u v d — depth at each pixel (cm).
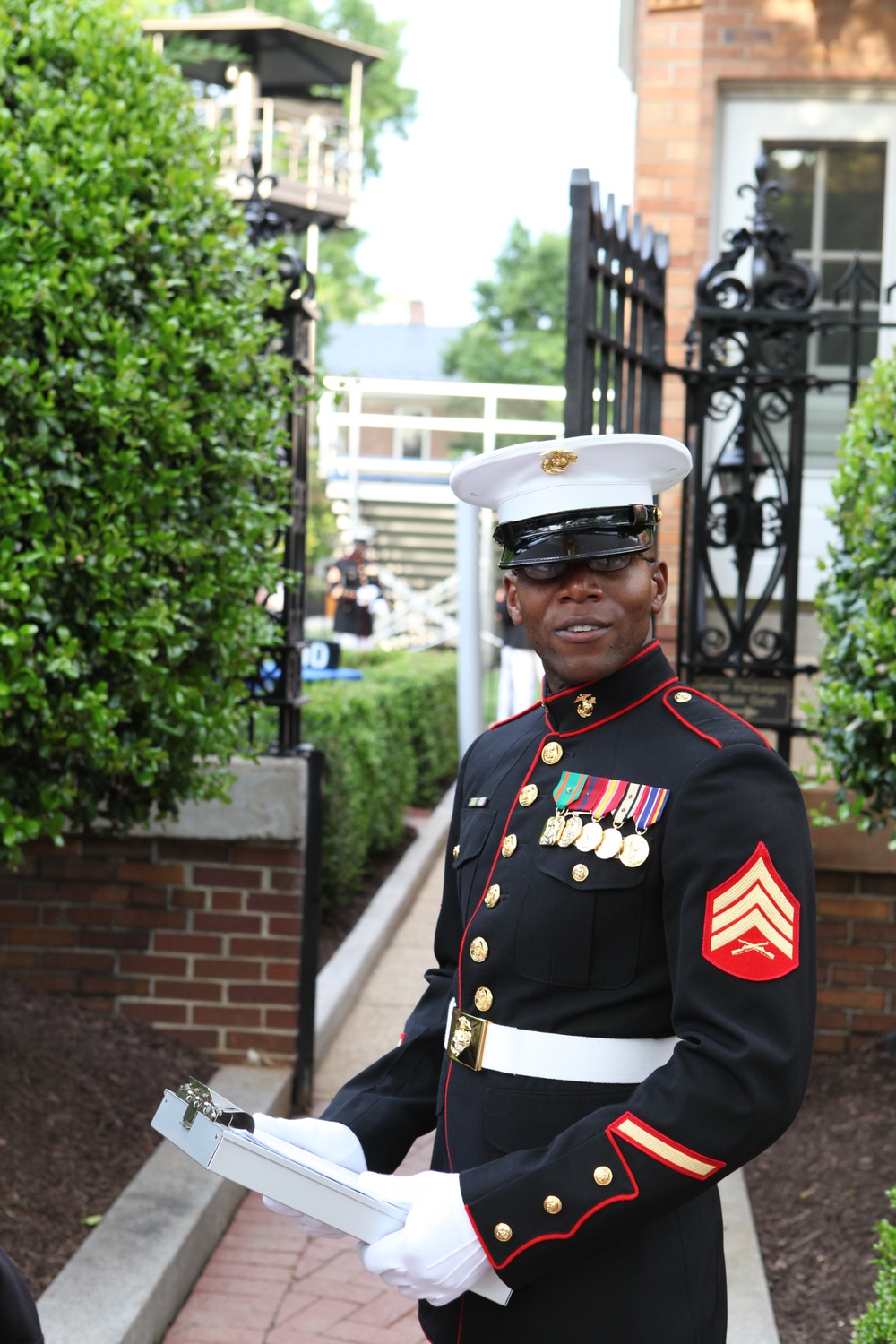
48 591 352
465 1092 182
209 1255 375
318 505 2120
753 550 488
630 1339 171
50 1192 363
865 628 394
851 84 652
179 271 387
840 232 668
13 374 334
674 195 614
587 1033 174
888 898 483
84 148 354
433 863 894
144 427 364
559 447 181
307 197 1641
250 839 473
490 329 2650
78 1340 294
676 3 610
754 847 164
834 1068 472
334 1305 352
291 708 487
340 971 594
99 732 353
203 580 392
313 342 510
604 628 183
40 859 487
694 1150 156
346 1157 192
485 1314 178
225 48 1591
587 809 179
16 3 373
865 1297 324
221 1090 454
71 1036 456
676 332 607
